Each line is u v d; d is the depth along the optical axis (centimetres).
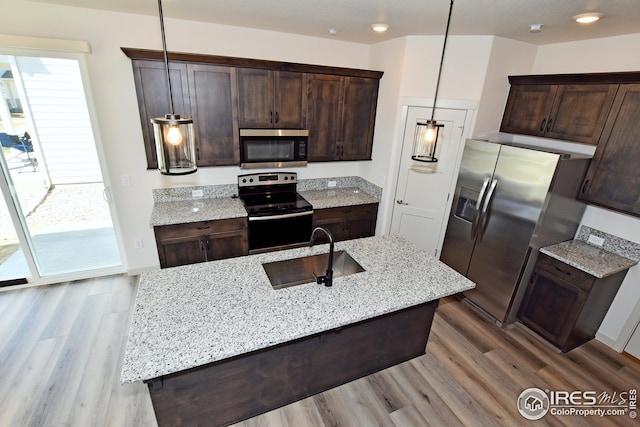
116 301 321
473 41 311
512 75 326
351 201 390
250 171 381
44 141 310
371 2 224
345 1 225
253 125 339
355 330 217
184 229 313
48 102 297
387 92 369
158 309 177
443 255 371
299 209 354
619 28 246
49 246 352
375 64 386
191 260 328
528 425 214
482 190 308
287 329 166
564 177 262
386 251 259
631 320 275
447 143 349
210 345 153
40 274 342
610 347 292
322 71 347
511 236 293
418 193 377
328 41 371
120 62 296
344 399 225
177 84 297
